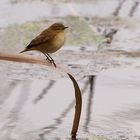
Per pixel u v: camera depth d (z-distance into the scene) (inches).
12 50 668.1
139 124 449.7
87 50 674.2
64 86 549.6
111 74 590.9
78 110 411.8
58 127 440.8
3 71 590.9
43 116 464.8
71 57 642.2
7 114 465.1
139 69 607.8
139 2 925.2
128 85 554.6
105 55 652.1
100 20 804.6
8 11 839.7
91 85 555.2
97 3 910.4
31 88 540.1
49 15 817.5
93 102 506.0
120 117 466.0
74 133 420.2
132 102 506.0
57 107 490.0
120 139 418.3
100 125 448.5
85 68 606.5
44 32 395.9
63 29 398.6
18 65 610.5
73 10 856.3
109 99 514.3
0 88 537.6
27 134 423.8
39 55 651.5
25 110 478.0
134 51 673.0
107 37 731.4
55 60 633.6
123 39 725.3
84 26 749.9
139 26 787.4
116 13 849.5
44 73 585.0
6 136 417.1
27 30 730.8
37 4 882.8
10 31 724.7
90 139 418.0
